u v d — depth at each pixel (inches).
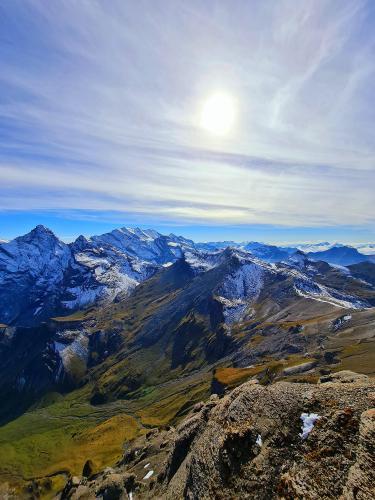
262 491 1028.5
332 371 4985.2
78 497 2506.2
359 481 804.0
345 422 989.2
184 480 1416.1
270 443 1122.0
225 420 1387.8
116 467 3107.8
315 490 906.1
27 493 6678.2
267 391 1325.0
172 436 2829.7
